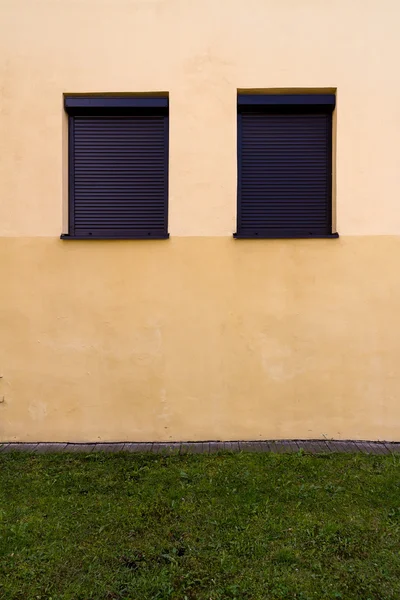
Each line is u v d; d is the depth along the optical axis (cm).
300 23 467
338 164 471
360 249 471
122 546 286
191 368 474
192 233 471
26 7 470
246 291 473
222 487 362
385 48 467
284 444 464
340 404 474
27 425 476
